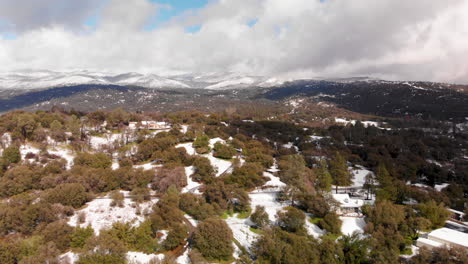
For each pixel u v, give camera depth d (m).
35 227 79.25
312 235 88.62
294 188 114.44
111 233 75.69
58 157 145.62
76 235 74.31
